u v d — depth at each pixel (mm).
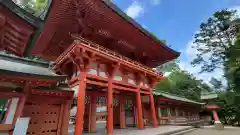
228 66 27016
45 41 13172
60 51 14883
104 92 15391
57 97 10758
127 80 15289
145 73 16219
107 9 10711
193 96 37344
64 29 12250
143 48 16875
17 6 5445
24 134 6949
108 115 11742
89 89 14484
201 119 34531
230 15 34156
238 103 28516
